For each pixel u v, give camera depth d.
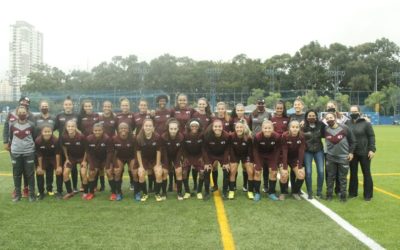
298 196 7.18
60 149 7.30
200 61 86.31
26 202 6.89
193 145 7.20
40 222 5.61
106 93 45.62
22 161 6.99
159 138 7.12
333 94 75.75
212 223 5.57
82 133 7.98
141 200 7.04
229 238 4.92
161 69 79.62
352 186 7.34
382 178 9.63
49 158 7.31
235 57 88.69
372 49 80.56
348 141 6.95
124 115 8.44
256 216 5.95
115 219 5.78
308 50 80.81
